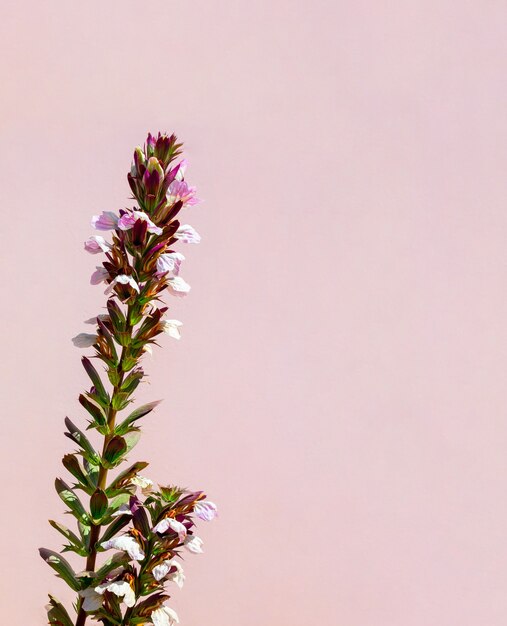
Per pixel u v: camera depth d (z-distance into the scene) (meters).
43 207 4.01
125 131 4.00
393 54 3.97
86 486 3.12
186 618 3.96
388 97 3.98
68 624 3.10
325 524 3.98
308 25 4.00
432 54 3.96
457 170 3.96
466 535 3.94
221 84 4.00
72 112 4.00
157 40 4.00
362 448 3.98
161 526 3.04
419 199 3.96
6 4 4.00
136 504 3.08
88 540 3.12
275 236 4.01
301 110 4.00
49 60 4.00
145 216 3.06
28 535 3.97
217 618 3.96
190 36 4.00
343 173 3.99
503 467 3.93
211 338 4.01
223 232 4.02
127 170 3.98
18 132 4.02
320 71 4.00
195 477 3.98
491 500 3.94
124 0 4.00
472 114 3.95
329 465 3.99
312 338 4.00
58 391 4.00
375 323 3.98
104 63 4.00
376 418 3.98
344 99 3.99
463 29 3.95
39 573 3.96
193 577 3.96
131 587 3.06
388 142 3.98
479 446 3.94
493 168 3.95
